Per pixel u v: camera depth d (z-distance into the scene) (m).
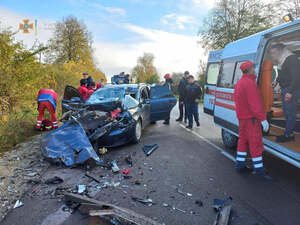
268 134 4.03
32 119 7.45
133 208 2.82
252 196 3.09
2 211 2.78
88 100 6.28
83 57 30.16
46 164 4.25
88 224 2.46
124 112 5.58
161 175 3.83
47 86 8.41
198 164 4.33
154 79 66.19
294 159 3.18
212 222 2.53
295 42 4.16
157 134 6.93
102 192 3.24
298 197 3.05
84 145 4.34
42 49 7.36
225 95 5.17
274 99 5.50
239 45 4.83
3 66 6.42
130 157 4.61
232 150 5.20
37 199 3.06
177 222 2.53
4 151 4.97
